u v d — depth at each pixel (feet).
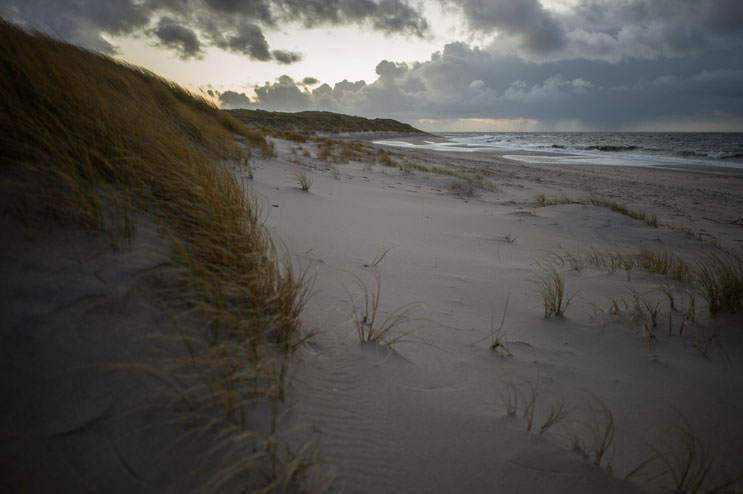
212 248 6.55
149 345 4.48
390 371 6.01
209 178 9.21
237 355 4.82
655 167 75.41
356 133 196.95
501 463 4.59
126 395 3.92
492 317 8.75
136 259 5.61
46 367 3.85
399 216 18.92
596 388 6.38
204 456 3.73
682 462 4.93
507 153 107.76
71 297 4.57
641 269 12.79
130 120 9.34
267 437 3.82
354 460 4.29
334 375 5.58
